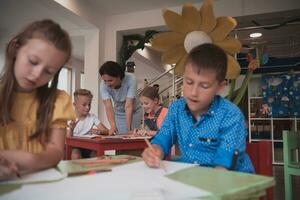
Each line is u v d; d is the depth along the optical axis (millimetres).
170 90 4426
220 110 1007
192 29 1877
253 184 552
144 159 818
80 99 2742
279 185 3201
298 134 2102
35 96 873
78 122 2693
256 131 5125
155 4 3818
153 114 2588
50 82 846
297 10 3432
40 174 658
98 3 3787
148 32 4066
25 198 490
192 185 547
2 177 597
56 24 788
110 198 478
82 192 515
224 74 976
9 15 4117
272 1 3469
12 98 822
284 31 4543
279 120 5008
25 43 731
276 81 5027
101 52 4074
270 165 1116
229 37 1837
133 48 4215
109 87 2596
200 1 3688
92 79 4012
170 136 1103
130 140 1886
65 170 720
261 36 4781
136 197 477
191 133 1047
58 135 866
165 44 1931
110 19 4176
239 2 3586
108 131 2547
